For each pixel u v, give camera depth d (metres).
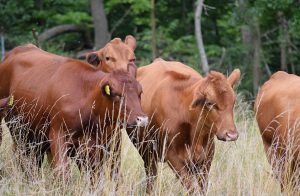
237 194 11.43
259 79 28.77
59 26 34.94
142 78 13.59
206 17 35.91
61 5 37.12
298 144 11.91
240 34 35.22
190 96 12.02
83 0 36.62
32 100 12.71
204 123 11.73
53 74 12.63
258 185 11.62
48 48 32.47
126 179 11.67
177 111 12.22
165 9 36.41
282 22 28.47
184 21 36.72
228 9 34.72
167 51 34.47
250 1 27.25
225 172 12.20
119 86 11.52
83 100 12.12
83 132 12.17
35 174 11.83
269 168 13.04
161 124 12.43
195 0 35.62
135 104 11.50
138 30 38.47
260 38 29.78
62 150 12.08
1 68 13.78
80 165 12.35
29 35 34.12
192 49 34.31
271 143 12.91
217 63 31.62
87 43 36.25
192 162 12.12
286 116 12.35
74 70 12.45
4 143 13.70
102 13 33.75
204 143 12.12
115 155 11.98
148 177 12.57
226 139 11.27
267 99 13.06
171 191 11.46
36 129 12.80
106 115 11.86
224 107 11.37
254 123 15.04
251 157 13.10
